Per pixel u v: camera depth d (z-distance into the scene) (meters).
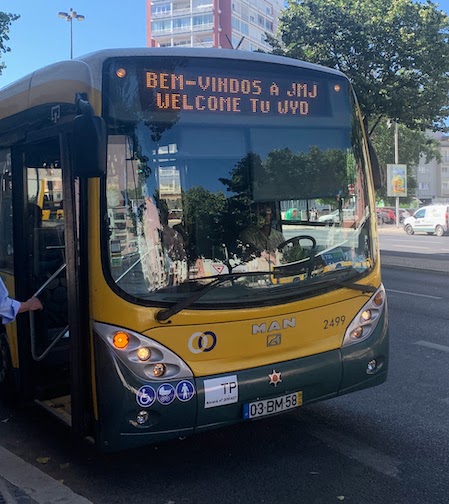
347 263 4.27
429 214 33.91
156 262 3.61
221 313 3.67
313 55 16.81
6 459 4.25
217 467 4.09
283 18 17.30
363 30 16.02
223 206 3.86
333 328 4.11
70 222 3.73
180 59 3.79
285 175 4.11
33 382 4.84
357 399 5.46
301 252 4.07
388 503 3.57
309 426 4.81
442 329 8.41
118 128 3.57
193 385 3.57
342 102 4.43
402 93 16.52
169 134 3.73
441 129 18.19
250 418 3.74
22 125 4.49
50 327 4.96
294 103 4.19
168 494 3.72
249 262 3.87
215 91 3.89
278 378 3.80
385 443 4.46
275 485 3.82
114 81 3.58
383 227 45.69
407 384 5.89
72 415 3.78
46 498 3.67
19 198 4.74
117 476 3.97
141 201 3.62
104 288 3.51
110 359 3.49
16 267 4.77
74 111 3.69
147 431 3.52
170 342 3.55
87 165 3.26
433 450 4.33
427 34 16.06
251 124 4.01
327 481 3.86
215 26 94.88
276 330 3.86
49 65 4.26
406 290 12.26
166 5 98.75
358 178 4.43
